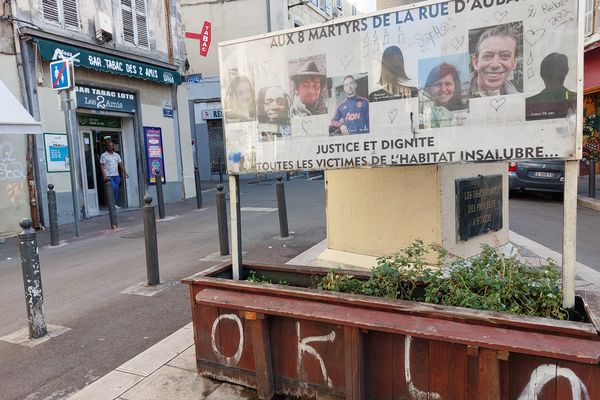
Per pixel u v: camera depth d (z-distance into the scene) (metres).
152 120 14.12
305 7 25.02
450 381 2.55
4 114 8.80
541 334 2.30
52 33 10.68
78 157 11.64
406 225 4.86
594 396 2.25
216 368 3.31
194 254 7.33
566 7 2.47
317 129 3.25
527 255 5.95
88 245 8.62
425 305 2.64
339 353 2.85
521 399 2.38
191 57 22.34
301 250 7.18
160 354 3.83
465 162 2.81
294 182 18.97
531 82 2.59
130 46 13.14
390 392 2.72
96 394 3.27
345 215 5.42
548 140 2.58
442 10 2.77
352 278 3.40
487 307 2.74
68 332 4.49
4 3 9.88
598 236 7.68
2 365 3.86
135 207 13.77
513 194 13.09
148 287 5.74
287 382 3.03
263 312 2.88
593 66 15.16
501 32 2.63
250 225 9.45
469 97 2.75
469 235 5.16
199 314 3.33
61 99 9.22
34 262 4.34
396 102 2.96
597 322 2.28
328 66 3.16
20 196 10.13
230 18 22.02
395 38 2.92
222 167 23.25
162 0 14.52
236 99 3.51
